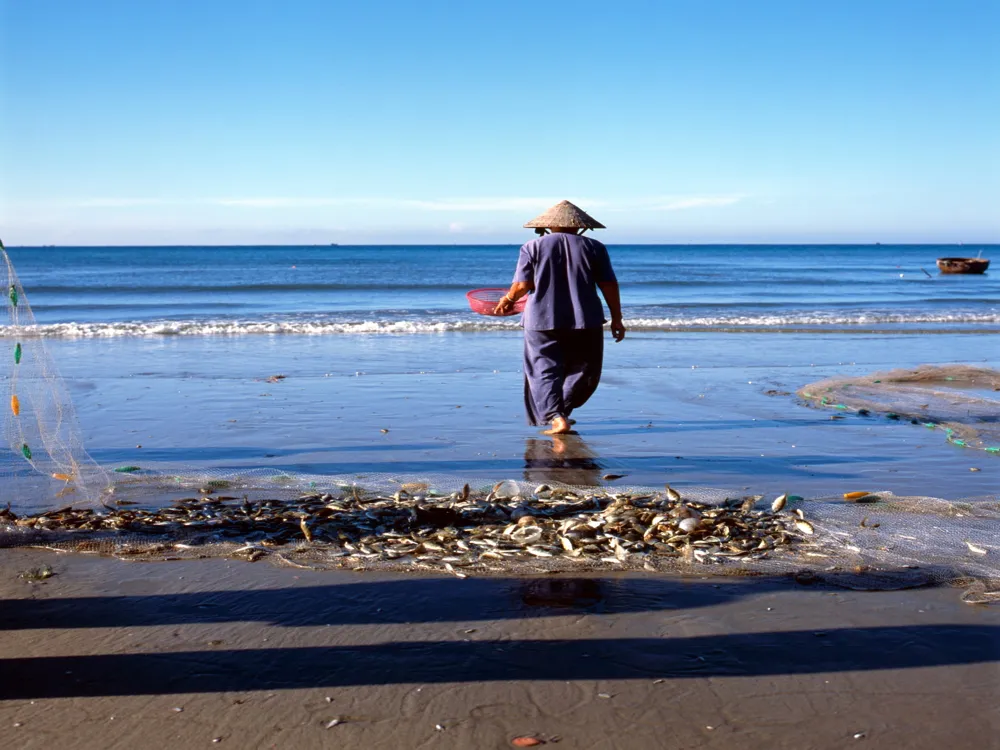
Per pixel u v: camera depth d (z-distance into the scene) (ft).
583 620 10.79
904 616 10.93
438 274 168.45
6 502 16.24
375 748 7.93
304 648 9.98
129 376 34.86
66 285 124.06
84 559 13.14
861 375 35.42
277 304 87.56
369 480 17.95
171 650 9.93
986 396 28.91
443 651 9.89
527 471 19.36
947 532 14.25
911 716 8.48
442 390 31.50
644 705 8.68
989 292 111.96
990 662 9.63
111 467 19.11
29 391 17.66
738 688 9.03
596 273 23.39
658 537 13.98
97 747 7.95
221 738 8.09
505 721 8.38
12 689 9.01
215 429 24.21
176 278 153.69
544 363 23.70
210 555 13.28
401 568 12.67
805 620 10.79
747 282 137.08
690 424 25.17
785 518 15.06
